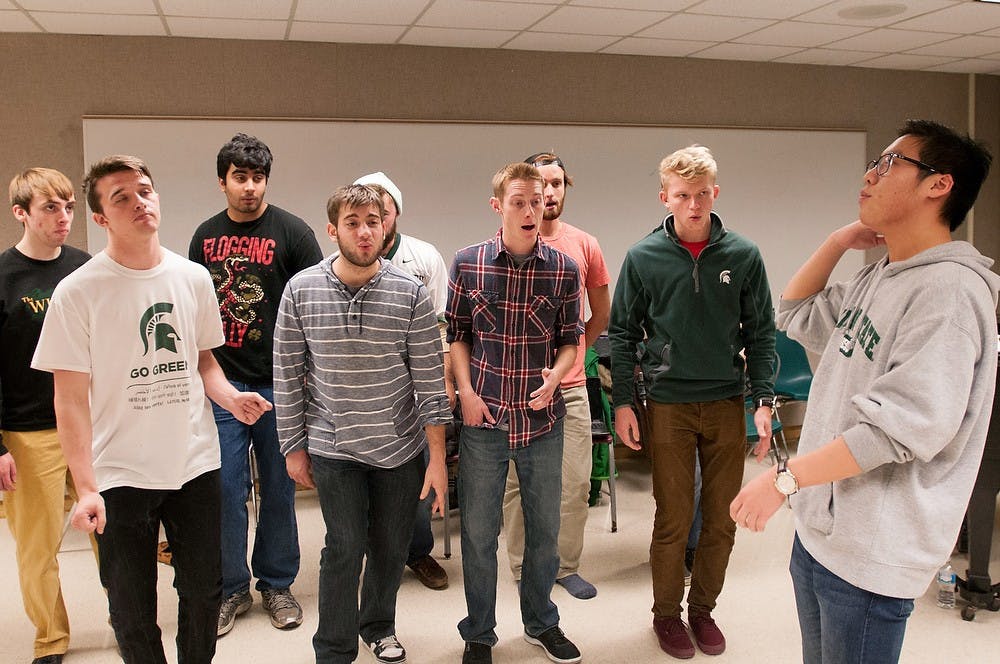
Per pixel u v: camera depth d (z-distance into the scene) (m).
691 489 2.57
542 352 2.34
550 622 2.58
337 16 3.89
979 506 2.86
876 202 1.41
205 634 2.03
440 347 2.29
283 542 2.84
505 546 3.56
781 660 2.55
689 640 2.59
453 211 4.72
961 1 3.86
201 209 4.33
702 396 2.50
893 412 1.28
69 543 3.58
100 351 1.84
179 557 2.00
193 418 1.98
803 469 1.36
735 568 3.28
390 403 2.23
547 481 2.39
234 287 2.75
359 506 2.25
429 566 3.17
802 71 5.34
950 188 1.36
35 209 2.40
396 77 4.56
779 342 4.84
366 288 2.18
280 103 4.40
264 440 2.78
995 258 6.06
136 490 1.89
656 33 4.38
